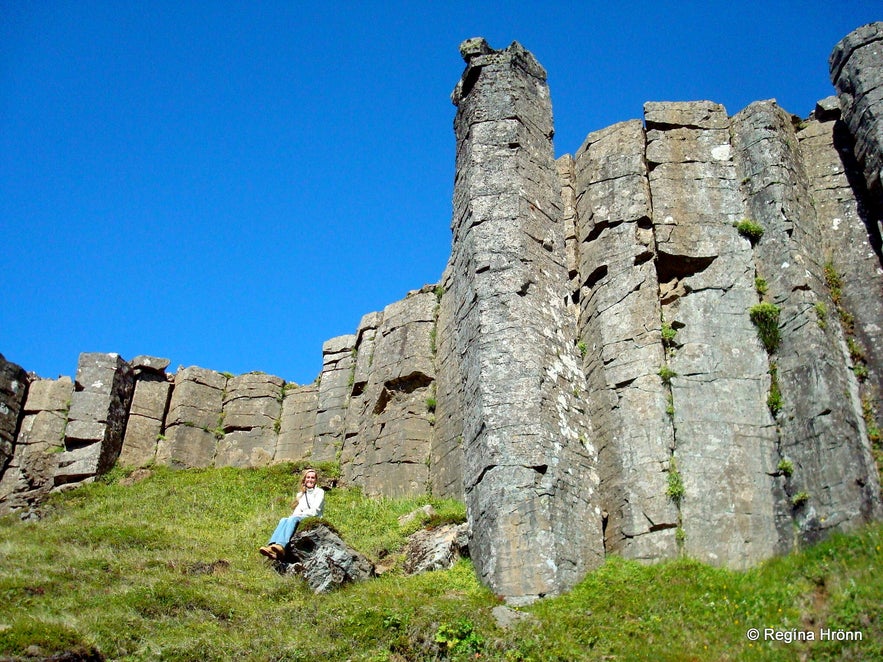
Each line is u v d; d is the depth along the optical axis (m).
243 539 18.97
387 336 27.34
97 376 30.19
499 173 18.84
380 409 26.16
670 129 19.56
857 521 14.04
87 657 11.80
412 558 16.31
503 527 14.72
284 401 31.81
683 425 16.08
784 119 19.45
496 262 17.61
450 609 13.22
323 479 26.11
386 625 12.90
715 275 17.58
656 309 17.23
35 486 28.83
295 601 14.47
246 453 30.72
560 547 14.59
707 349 16.80
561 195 19.62
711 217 18.28
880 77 18.16
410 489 23.31
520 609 13.59
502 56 20.64
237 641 12.76
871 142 17.84
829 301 17.06
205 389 31.78
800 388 15.74
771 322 16.67
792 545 14.63
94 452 28.75
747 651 11.61
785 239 17.39
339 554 15.46
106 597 13.94
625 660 11.77
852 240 17.88
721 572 14.02
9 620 12.48
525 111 19.95
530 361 16.42
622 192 18.72
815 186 18.80
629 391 16.53
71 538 18.28
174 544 18.05
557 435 15.84
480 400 16.17
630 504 15.43
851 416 15.26
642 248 17.88
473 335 17.08
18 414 30.48
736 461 15.63
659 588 13.66
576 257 18.94
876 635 11.30
